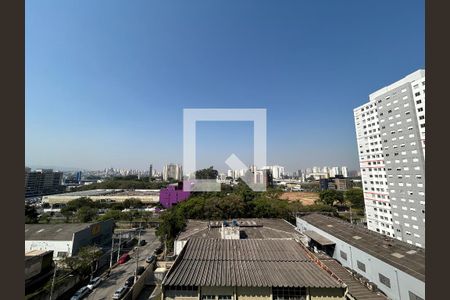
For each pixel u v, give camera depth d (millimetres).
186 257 18734
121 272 24781
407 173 31953
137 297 20172
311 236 28391
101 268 26047
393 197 34188
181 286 14852
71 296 20125
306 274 16125
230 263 17719
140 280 21344
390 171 34625
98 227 33344
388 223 36719
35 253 21906
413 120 31125
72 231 29469
